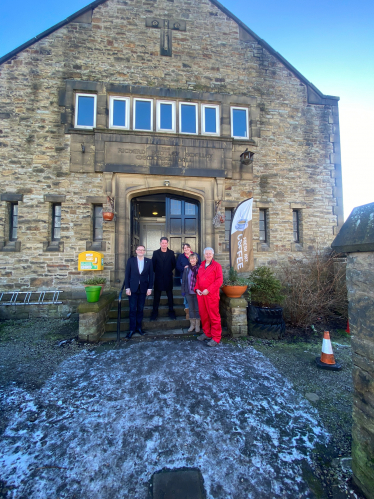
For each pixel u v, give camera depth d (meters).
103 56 6.04
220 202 6.11
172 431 2.09
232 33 6.69
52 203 5.80
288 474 1.72
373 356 1.52
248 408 2.40
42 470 1.74
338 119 7.13
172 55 6.32
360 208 1.65
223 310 4.88
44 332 4.57
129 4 6.22
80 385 2.78
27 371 3.09
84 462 1.80
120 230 5.79
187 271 4.47
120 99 6.05
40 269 5.55
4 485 1.62
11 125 5.70
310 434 2.09
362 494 1.57
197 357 3.50
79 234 5.69
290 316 5.07
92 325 4.07
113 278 5.68
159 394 2.61
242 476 1.70
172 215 6.44
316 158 6.90
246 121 6.67
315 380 2.94
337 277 5.57
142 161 5.85
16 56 5.84
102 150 5.74
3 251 5.50
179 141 6.02
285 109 6.86
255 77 6.74
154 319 4.76
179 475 1.70
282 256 6.46
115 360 3.39
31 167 5.68
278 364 3.35
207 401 2.50
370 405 1.55
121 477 1.69
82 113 5.96
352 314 1.68
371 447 1.53
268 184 6.57
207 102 6.39
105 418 2.25
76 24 6.01
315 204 6.77
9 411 2.34
